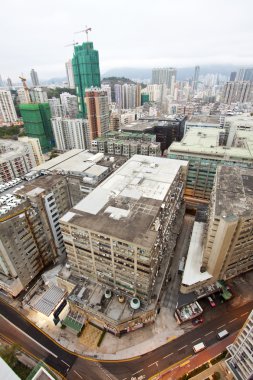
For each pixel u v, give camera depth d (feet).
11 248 265.75
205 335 253.44
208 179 456.86
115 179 321.52
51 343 251.80
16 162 504.02
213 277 282.77
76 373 227.61
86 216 250.57
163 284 291.99
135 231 225.56
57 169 373.61
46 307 284.82
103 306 249.75
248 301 286.87
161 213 261.03
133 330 258.57
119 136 641.40
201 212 384.88
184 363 231.30
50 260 341.21
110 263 246.47
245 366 195.83
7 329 266.57
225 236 242.58
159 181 312.29
